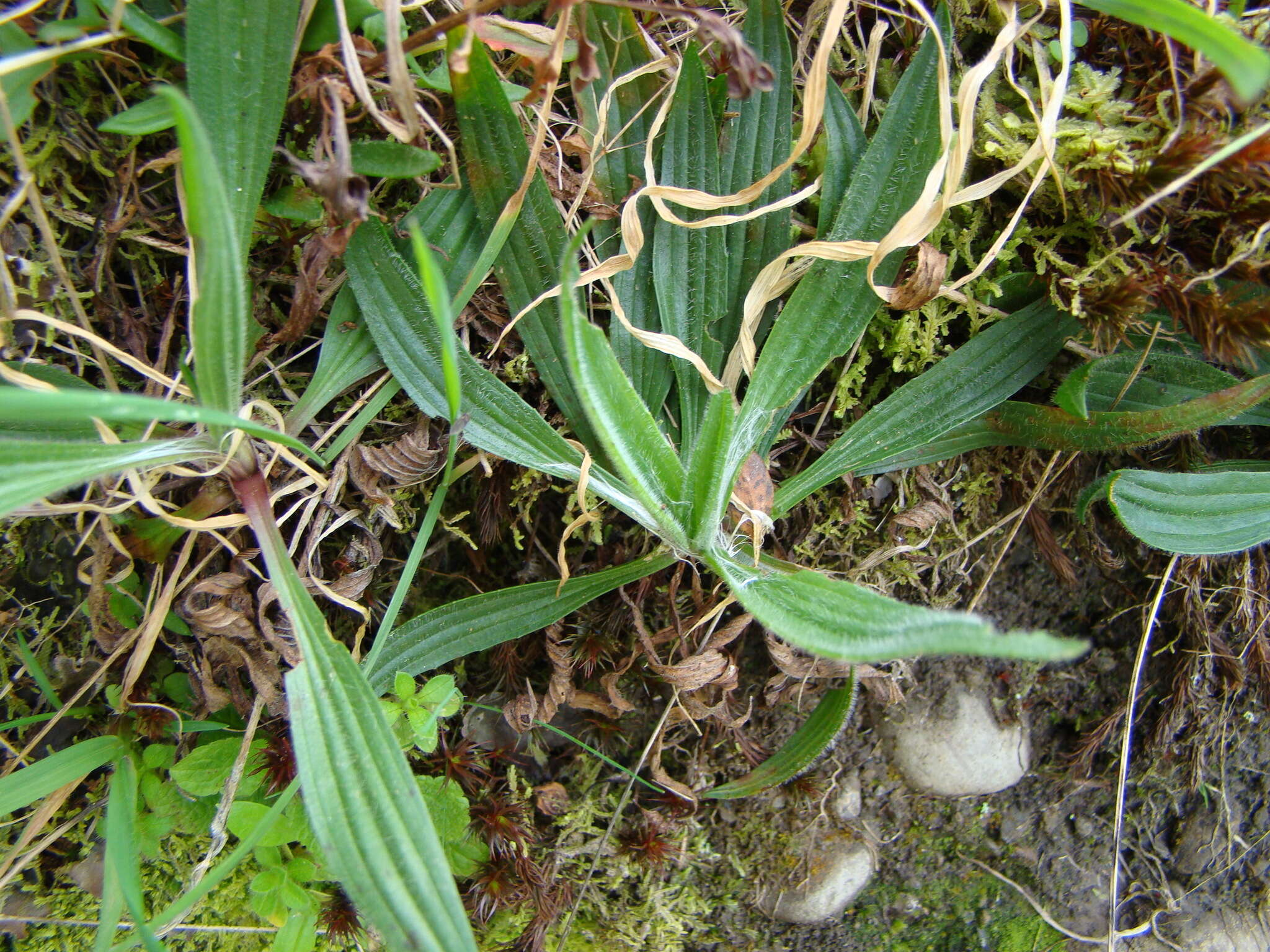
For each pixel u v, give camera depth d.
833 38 0.23
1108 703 0.33
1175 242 0.27
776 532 0.30
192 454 0.23
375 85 0.24
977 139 0.26
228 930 0.30
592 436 0.27
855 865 0.32
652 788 0.32
